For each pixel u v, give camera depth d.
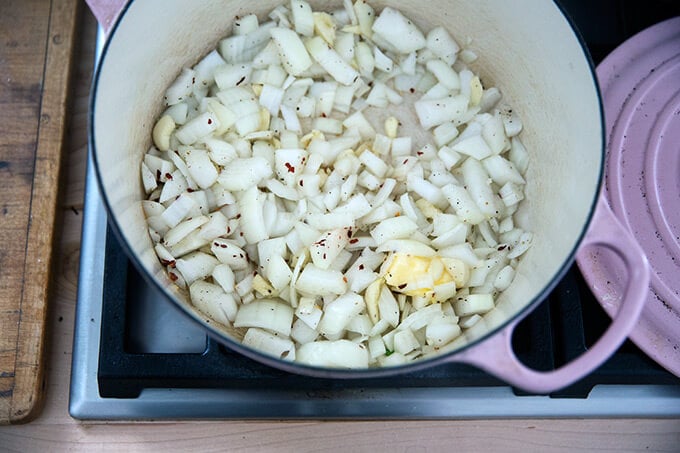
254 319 0.56
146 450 0.62
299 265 0.57
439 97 0.63
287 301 0.57
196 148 0.60
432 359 0.47
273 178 0.60
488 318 0.56
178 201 0.57
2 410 0.60
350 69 0.62
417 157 0.62
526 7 0.56
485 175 0.61
